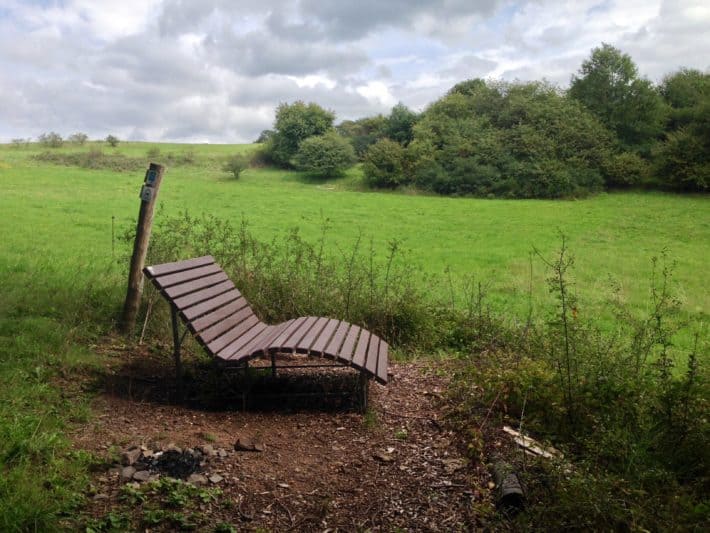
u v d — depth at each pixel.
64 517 3.37
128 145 84.88
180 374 5.63
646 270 19.67
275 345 5.31
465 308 9.88
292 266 9.31
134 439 4.54
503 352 7.16
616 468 4.09
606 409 4.73
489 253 22.34
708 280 18.06
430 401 5.89
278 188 50.94
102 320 7.45
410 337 8.12
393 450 4.75
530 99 66.06
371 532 3.56
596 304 12.93
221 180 57.53
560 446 4.45
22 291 8.12
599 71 63.38
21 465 3.73
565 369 5.45
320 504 3.85
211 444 4.62
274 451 4.64
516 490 3.74
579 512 3.49
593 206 43.25
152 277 5.42
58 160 56.66
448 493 4.04
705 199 47.25
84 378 5.74
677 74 68.50
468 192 53.88
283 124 70.81
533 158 53.69
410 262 19.16
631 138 60.59
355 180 62.28
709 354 6.88
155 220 24.53
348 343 5.86
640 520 3.39
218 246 10.41
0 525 3.13
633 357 5.73
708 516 3.39
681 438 4.21
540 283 15.47
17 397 4.85
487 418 4.96
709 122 51.75
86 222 22.95
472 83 84.31
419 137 63.72
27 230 19.70
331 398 5.83
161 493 3.74
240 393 5.83
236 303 6.86
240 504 3.78
